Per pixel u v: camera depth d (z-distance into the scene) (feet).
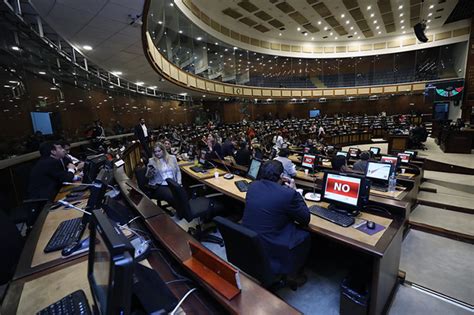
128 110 29.32
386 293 5.43
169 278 3.25
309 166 13.70
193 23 29.14
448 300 5.83
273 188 5.46
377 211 6.31
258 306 2.60
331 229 5.42
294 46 47.96
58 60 14.32
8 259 4.61
